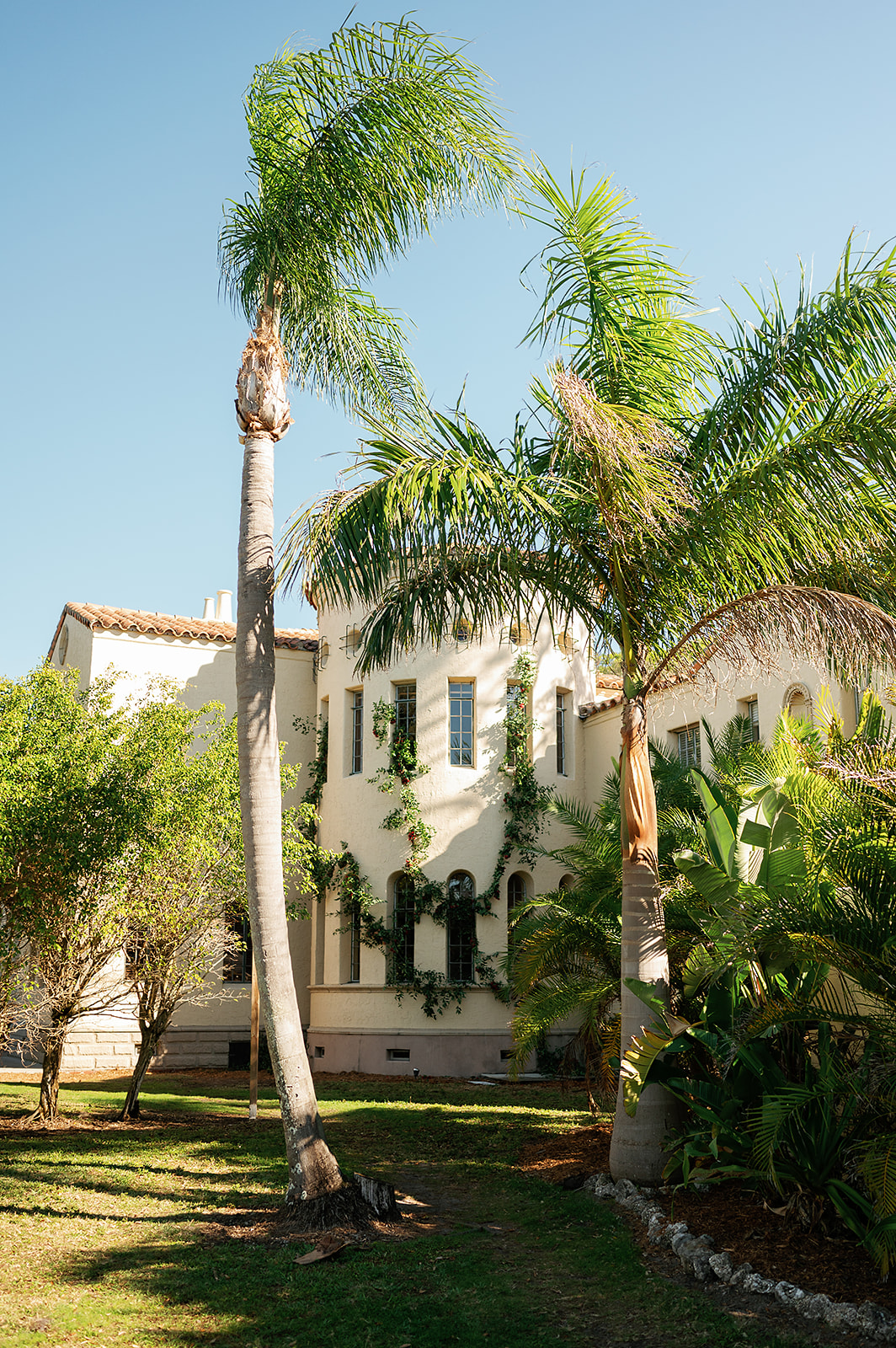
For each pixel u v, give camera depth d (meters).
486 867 21.27
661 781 13.28
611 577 10.16
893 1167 6.60
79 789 11.59
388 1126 13.64
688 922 11.02
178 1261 7.34
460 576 9.70
